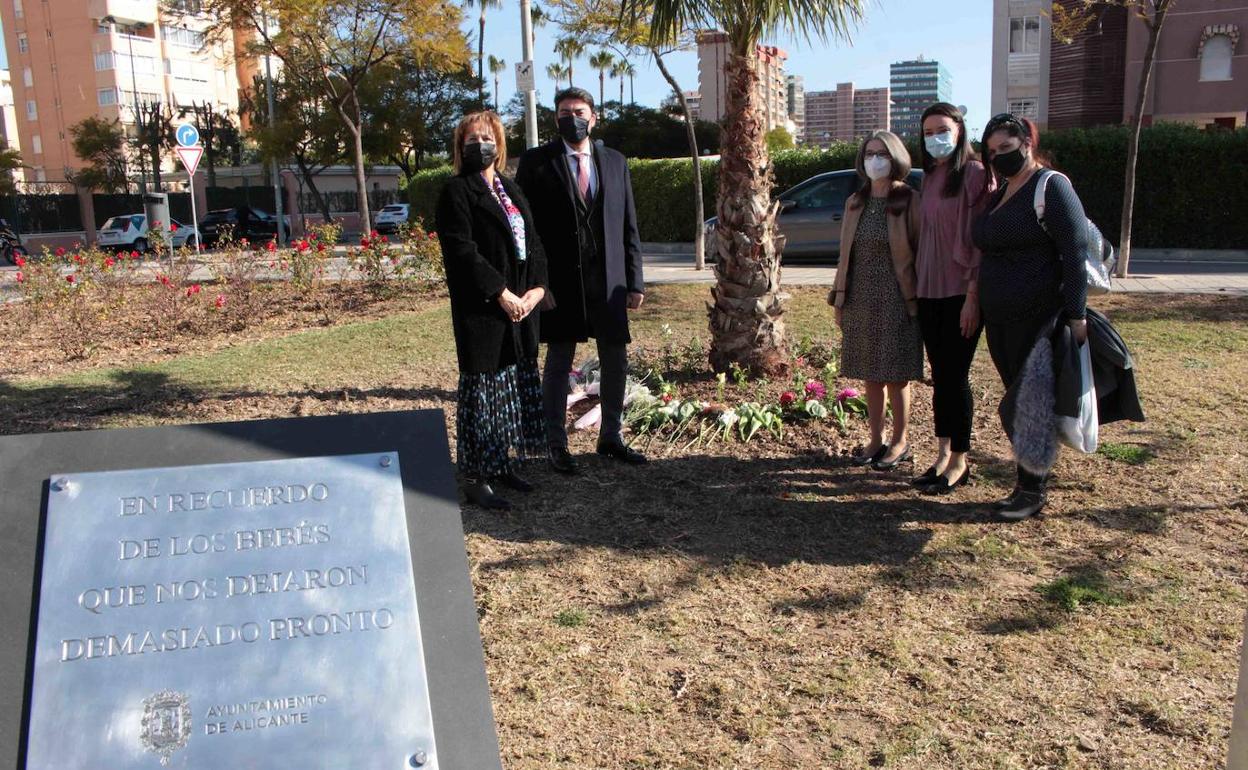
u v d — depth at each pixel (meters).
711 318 7.29
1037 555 4.35
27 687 2.05
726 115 6.97
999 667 3.44
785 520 4.83
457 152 4.82
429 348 9.32
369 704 2.11
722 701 3.28
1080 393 4.44
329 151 35.41
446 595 2.27
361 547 2.29
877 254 5.21
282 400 7.36
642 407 6.41
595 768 2.94
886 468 5.53
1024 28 28.72
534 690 3.35
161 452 2.38
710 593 4.07
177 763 1.99
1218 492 5.03
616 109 42.81
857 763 2.93
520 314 4.81
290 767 2.02
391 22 23.09
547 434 5.41
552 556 4.45
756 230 6.98
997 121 4.48
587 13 17.11
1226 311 10.23
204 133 50.38
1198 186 17.92
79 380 8.22
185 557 2.22
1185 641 3.57
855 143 21.72
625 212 5.51
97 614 2.13
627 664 3.53
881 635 3.69
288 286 14.00
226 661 2.11
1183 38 25.38
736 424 6.21
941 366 5.06
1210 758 2.89
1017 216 4.45
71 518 2.24
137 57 61.84
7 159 40.31
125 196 40.22
